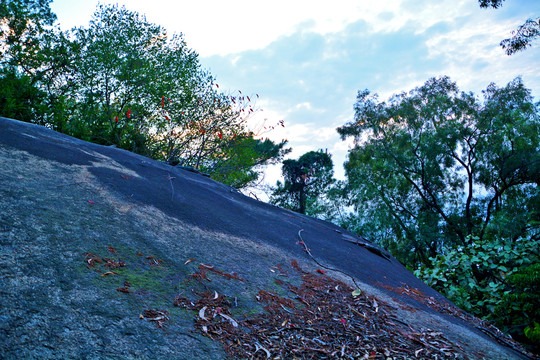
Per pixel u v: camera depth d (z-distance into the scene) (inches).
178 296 91.1
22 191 107.3
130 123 451.2
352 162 859.4
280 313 102.7
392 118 794.8
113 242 101.7
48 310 69.1
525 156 635.5
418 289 196.1
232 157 537.6
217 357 75.3
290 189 1433.3
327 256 177.3
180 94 564.1
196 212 155.8
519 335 242.8
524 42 459.5
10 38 665.6
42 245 86.8
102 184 138.4
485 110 689.0
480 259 332.8
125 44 598.2
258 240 157.4
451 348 113.5
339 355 90.2
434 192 770.2
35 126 172.7
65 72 600.7
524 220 593.3
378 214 762.8
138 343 70.3
